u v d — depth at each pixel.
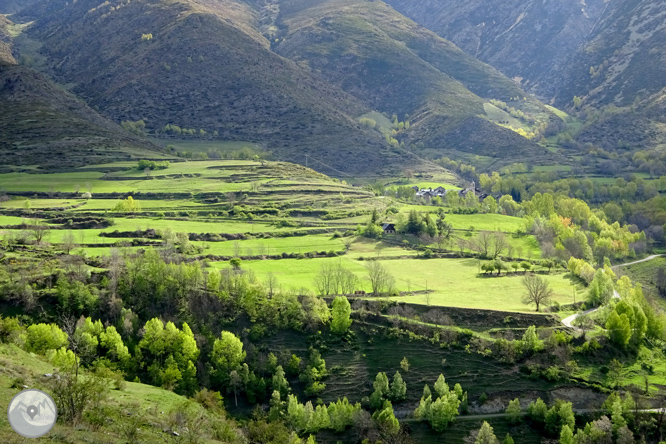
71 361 97.38
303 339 147.25
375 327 150.88
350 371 140.12
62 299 142.12
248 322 149.75
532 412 128.62
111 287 149.62
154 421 76.12
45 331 116.56
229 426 90.38
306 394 133.38
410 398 134.12
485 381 138.25
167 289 152.75
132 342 135.50
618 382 138.50
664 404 128.75
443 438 124.44
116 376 97.69
